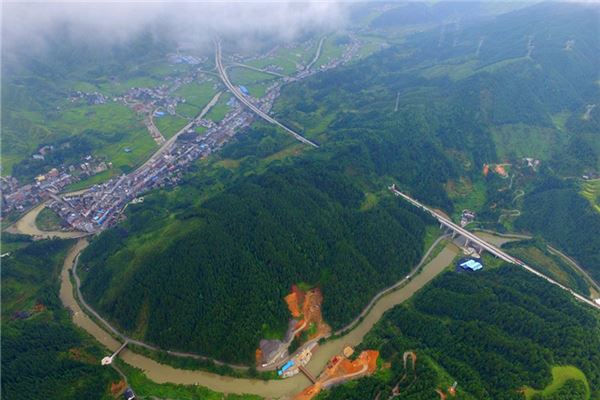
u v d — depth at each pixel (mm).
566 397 172375
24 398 187125
